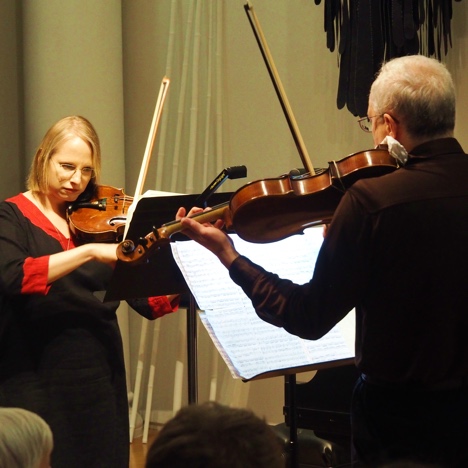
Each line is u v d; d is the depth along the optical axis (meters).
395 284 2.55
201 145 6.55
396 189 2.55
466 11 5.69
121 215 4.07
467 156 2.66
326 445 4.91
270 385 6.46
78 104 6.08
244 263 2.79
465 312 2.56
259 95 6.39
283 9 6.28
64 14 6.04
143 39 6.68
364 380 2.73
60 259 3.65
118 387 3.99
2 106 6.46
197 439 1.54
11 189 6.52
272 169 6.39
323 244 2.60
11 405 3.75
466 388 2.60
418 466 1.57
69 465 3.80
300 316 2.60
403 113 2.65
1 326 3.79
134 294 3.73
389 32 5.36
